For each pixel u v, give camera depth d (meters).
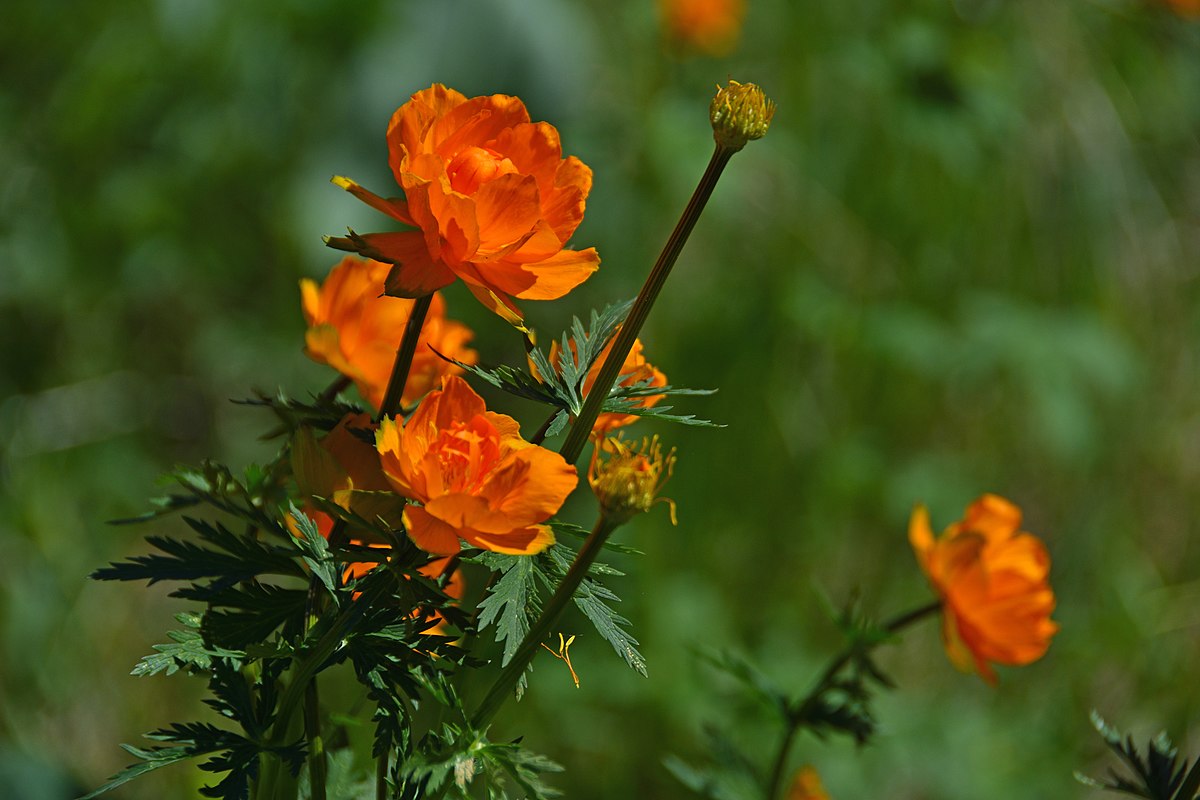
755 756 2.47
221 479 1.51
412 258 1.49
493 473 1.48
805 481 3.13
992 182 3.35
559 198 1.50
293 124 3.28
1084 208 3.37
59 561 2.83
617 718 2.60
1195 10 3.43
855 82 3.29
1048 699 3.09
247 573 1.49
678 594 2.84
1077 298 3.39
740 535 3.09
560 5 3.08
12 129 3.33
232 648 1.49
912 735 2.69
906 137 3.13
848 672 2.76
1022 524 3.43
